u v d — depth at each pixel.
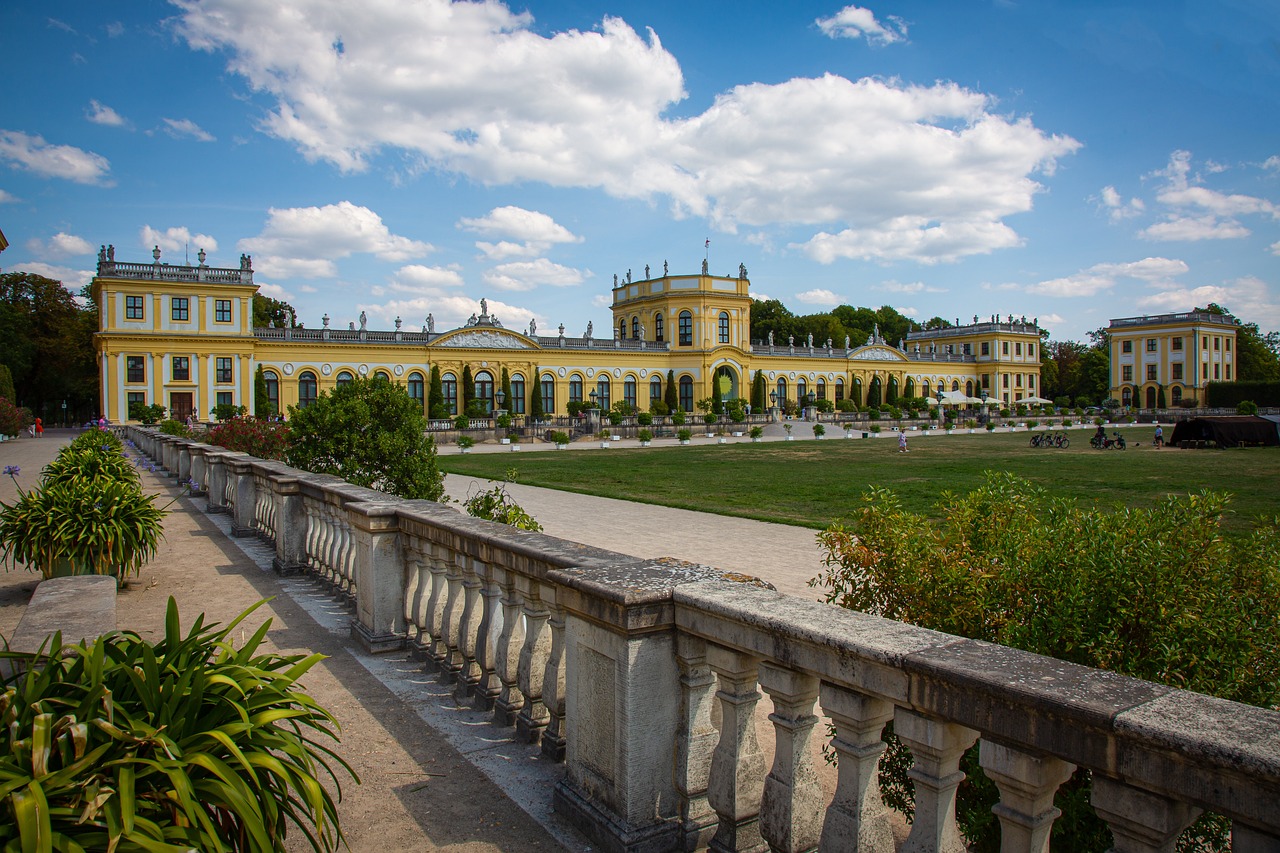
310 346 58.56
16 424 50.88
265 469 10.96
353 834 3.65
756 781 3.24
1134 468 29.59
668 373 74.19
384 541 6.50
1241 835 1.77
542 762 4.43
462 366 63.97
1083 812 3.22
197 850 2.20
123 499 8.24
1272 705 3.48
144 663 2.57
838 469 31.25
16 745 2.30
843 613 2.93
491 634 5.14
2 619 7.54
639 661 3.33
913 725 2.49
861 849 2.68
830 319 104.00
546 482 26.48
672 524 16.92
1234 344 99.75
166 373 53.38
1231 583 3.91
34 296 73.25
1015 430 68.75
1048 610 3.79
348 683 5.75
